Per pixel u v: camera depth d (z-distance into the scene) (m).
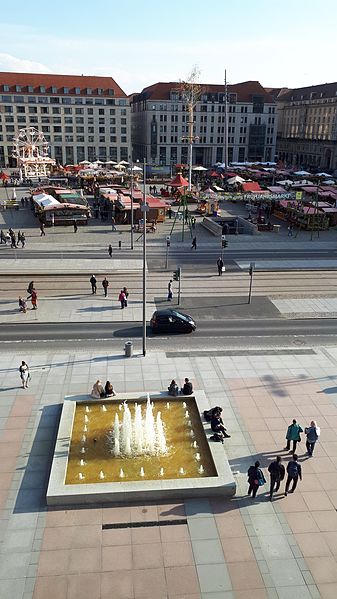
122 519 16.64
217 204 77.94
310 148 152.88
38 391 24.48
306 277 45.03
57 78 143.50
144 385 25.27
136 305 37.28
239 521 16.69
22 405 23.23
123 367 27.20
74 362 27.69
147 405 22.19
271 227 66.50
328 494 18.00
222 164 132.12
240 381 25.88
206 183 105.38
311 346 30.45
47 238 59.66
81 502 17.20
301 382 25.89
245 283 42.97
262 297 39.44
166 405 23.11
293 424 19.84
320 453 20.22
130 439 20.28
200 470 18.75
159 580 14.44
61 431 20.70
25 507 17.03
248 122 153.25
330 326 33.75
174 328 32.19
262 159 157.75
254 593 14.10
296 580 14.54
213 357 28.70
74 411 22.30
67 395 23.73
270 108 153.88
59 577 14.45
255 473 17.30
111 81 147.50
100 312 35.75
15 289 40.62
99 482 17.97
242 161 156.75
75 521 16.48
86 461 19.22
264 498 17.73
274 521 16.70
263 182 107.81
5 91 137.62
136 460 19.33
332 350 29.89
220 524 16.53
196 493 17.56
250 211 79.88
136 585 14.25
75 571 14.65
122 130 147.88
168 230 66.19
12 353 28.77
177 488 17.47
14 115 139.75
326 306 37.53
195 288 41.41
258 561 15.16
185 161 152.25
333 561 15.22
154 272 45.94
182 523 16.55
